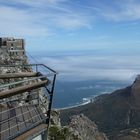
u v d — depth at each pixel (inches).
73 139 2583.7
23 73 751.1
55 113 2687.0
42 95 1039.0
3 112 711.7
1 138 611.8
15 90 622.8
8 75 722.8
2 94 588.1
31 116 749.9
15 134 639.1
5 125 673.6
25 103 836.6
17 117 722.8
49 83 757.9
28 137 669.3
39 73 781.3
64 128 2509.8
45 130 753.6
